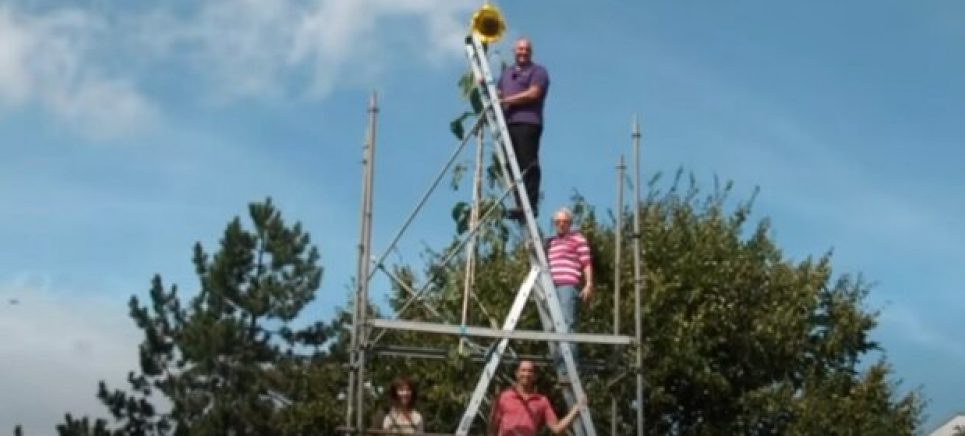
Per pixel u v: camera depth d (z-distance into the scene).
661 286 27.28
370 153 14.41
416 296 15.55
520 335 14.07
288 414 35.41
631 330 26.77
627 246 27.47
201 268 39.78
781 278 29.75
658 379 27.58
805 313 29.58
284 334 38.91
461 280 18.33
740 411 28.89
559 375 14.49
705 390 28.34
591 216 27.48
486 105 14.91
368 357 14.43
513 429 13.68
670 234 28.64
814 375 29.56
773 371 29.28
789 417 29.08
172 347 39.06
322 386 35.44
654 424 28.77
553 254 15.40
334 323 39.06
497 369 15.09
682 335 27.52
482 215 15.16
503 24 15.21
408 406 14.58
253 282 39.19
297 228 40.06
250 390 37.00
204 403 37.19
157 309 39.41
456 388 24.20
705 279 28.34
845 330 30.11
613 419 15.44
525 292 14.40
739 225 30.36
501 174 15.00
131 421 38.50
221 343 37.25
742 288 29.02
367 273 14.23
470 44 15.21
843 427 28.78
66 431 38.31
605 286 27.00
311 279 39.34
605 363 14.96
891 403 30.05
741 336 28.72
